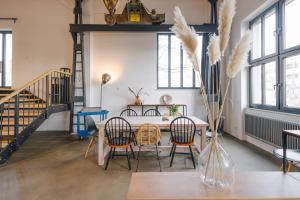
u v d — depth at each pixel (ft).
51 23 23.16
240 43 3.87
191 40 3.95
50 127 23.21
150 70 23.54
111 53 23.41
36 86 22.67
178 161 13.15
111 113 23.44
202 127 12.62
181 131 12.35
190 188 3.76
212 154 3.96
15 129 13.51
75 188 9.58
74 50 21.04
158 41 23.79
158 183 3.99
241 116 18.47
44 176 10.96
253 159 13.17
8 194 9.05
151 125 11.91
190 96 23.67
